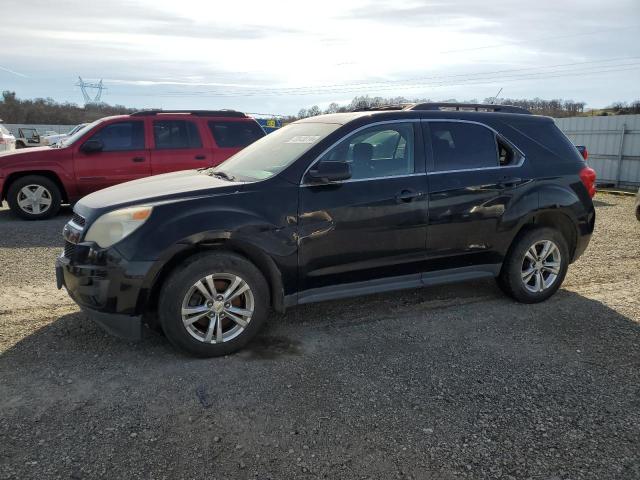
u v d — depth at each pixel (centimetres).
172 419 297
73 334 406
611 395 329
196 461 261
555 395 328
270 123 2020
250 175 416
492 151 474
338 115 461
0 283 529
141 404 311
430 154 445
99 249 348
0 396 316
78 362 362
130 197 376
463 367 365
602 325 444
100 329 416
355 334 421
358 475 253
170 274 357
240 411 306
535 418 303
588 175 512
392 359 376
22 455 262
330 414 304
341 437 283
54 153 886
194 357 373
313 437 282
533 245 482
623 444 279
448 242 449
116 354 375
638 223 930
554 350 394
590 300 508
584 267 629
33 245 698
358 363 370
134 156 920
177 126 949
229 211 368
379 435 285
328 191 402
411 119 446
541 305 493
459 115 470
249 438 281
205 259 359
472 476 253
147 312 384
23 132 3838
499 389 335
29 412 300
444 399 322
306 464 260
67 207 1041
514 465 261
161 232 350
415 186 430
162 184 414
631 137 1479
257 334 419
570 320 455
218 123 978
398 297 511
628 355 387
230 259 367
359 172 419
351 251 412
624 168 1507
